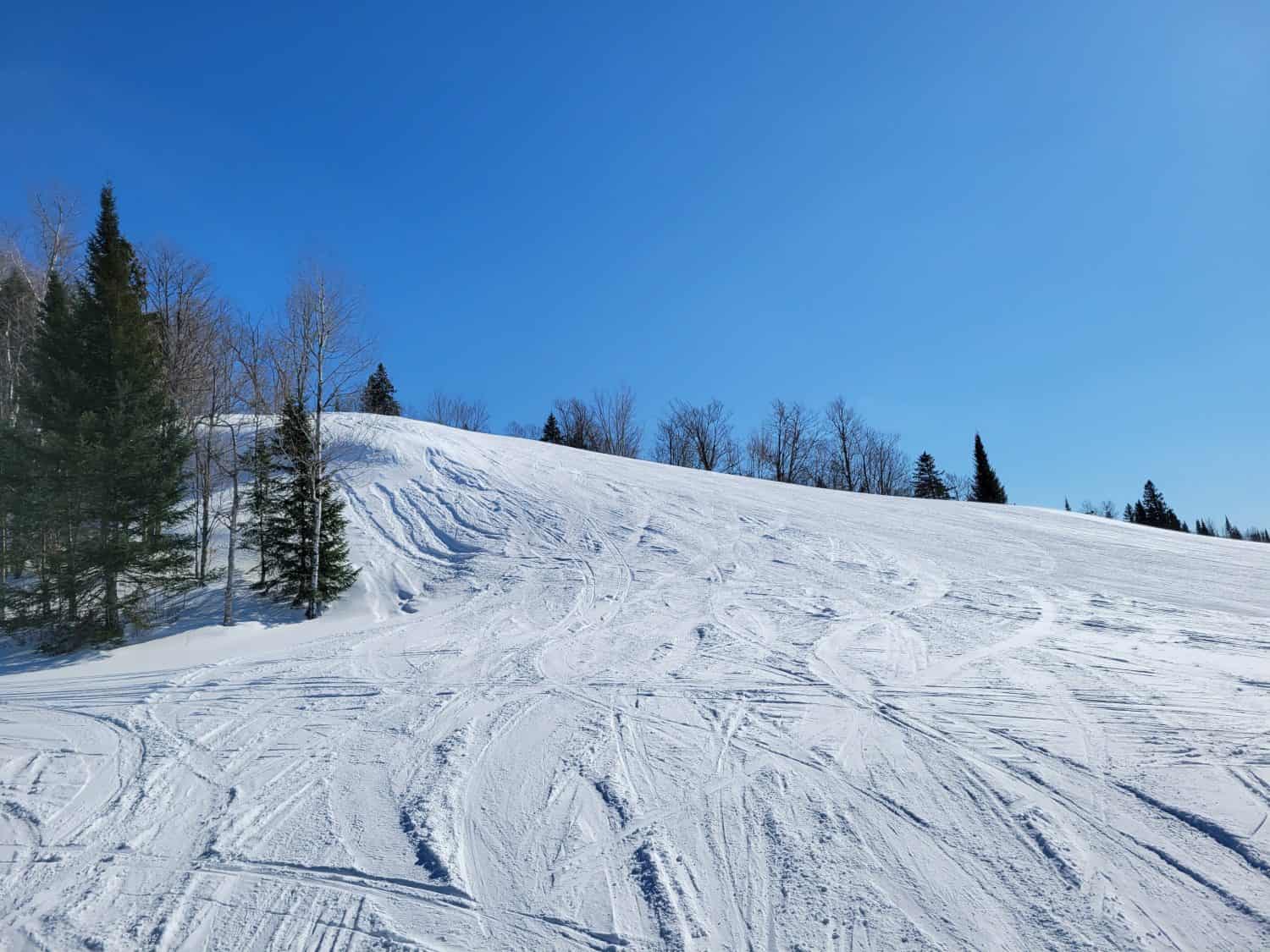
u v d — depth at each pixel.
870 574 17.03
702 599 15.09
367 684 9.85
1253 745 6.10
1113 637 10.59
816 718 7.48
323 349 17.81
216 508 21.84
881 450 64.12
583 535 21.53
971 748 6.39
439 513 23.23
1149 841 4.66
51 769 6.96
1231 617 12.01
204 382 19.12
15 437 14.93
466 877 4.64
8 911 4.41
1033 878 4.33
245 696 9.51
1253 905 3.94
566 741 7.12
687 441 60.53
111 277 16.59
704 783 5.95
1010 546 20.67
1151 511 73.75
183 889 4.62
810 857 4.69
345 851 5.04
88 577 14.47
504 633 13.22
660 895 4.33
